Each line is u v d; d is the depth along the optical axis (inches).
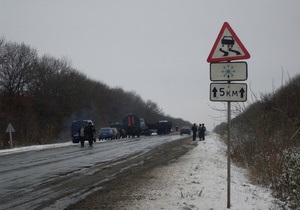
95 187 401.7
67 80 2586.1
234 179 436.8
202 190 359.9
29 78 2175.2
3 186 410.0
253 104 492.7
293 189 339.9
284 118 432.8
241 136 587.2
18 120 1578.5
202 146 1047.0
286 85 466.0
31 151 1010.7
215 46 299.9
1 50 2082.9
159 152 889.5
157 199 327.0
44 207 310.3
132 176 481.7
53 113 2246.6
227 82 298.2
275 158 398.0
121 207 302.7
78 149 1047.6
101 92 3277.6
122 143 1338.6
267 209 296.0
